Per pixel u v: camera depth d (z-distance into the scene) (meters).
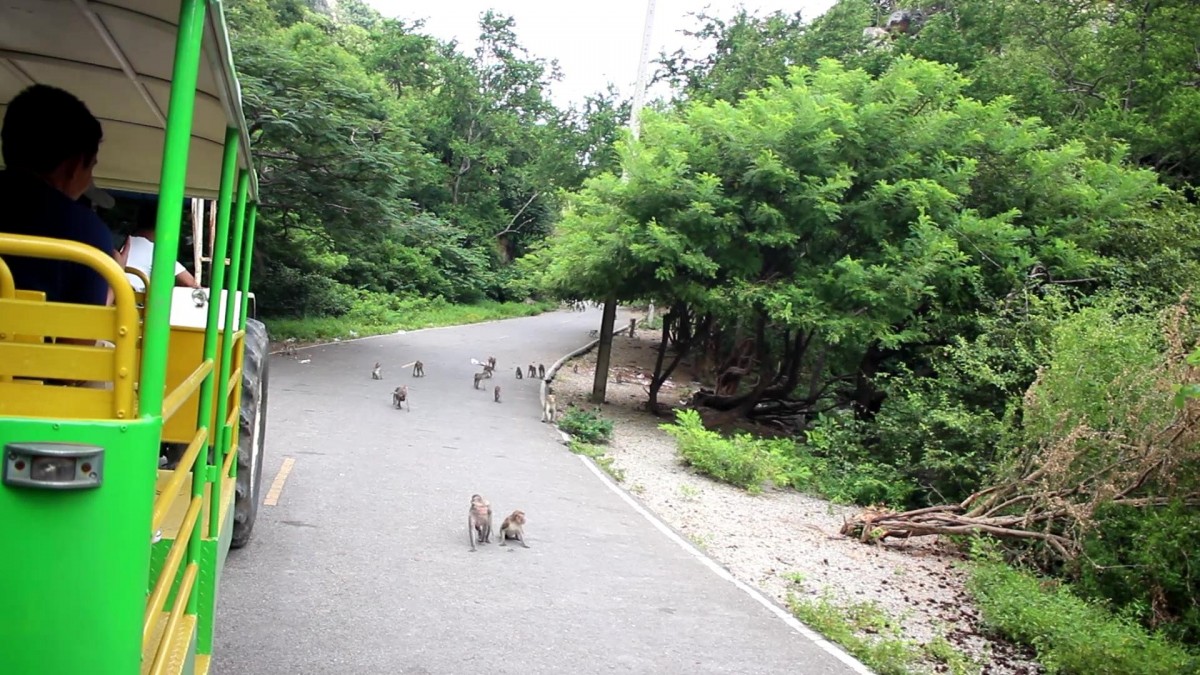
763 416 20.53
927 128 16.80
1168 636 7.97
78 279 2.90
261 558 6.82
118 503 1.73
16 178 2.82
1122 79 24.91
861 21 27.64
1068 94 25.00
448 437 13.21
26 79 3.58
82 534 1.70
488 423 15.05
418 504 9.09
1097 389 9.17
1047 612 7.37
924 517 10.41
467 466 11.29
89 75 3.47
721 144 17.16
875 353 18.06
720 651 6.00
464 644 5.58
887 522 10.41
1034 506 9.81
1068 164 17.45
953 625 7.61
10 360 1.81
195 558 3.14
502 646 5.62
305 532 7.66
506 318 43.69
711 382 28.31
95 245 2.96
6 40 3.14
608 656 5.69
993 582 8.31
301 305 28.97
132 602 1.76
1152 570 8.41
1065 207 17.05
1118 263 15.39
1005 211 17.03
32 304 1.80
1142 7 24.78
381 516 8.47
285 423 12.68
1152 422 8.52
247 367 6.85
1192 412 8.04
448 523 8.52
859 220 16.34
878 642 6.76
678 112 26.81
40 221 2.79
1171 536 8.41
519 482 10.78
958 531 10.04
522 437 14.13
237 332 5.14
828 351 18.44
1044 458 9.87
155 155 4.62
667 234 16.09
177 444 4.97
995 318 14.27
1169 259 15.24
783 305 15.69
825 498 12.95
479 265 46.47
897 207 16.42
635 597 6.98
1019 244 16.25
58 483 1.66
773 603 7.35
